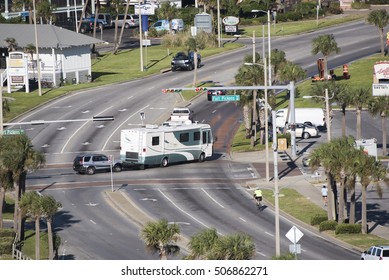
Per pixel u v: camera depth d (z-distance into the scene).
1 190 154.75
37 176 199.62
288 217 165.62
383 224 161.00
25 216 138.12
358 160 153.50
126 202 175.88
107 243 148.62
